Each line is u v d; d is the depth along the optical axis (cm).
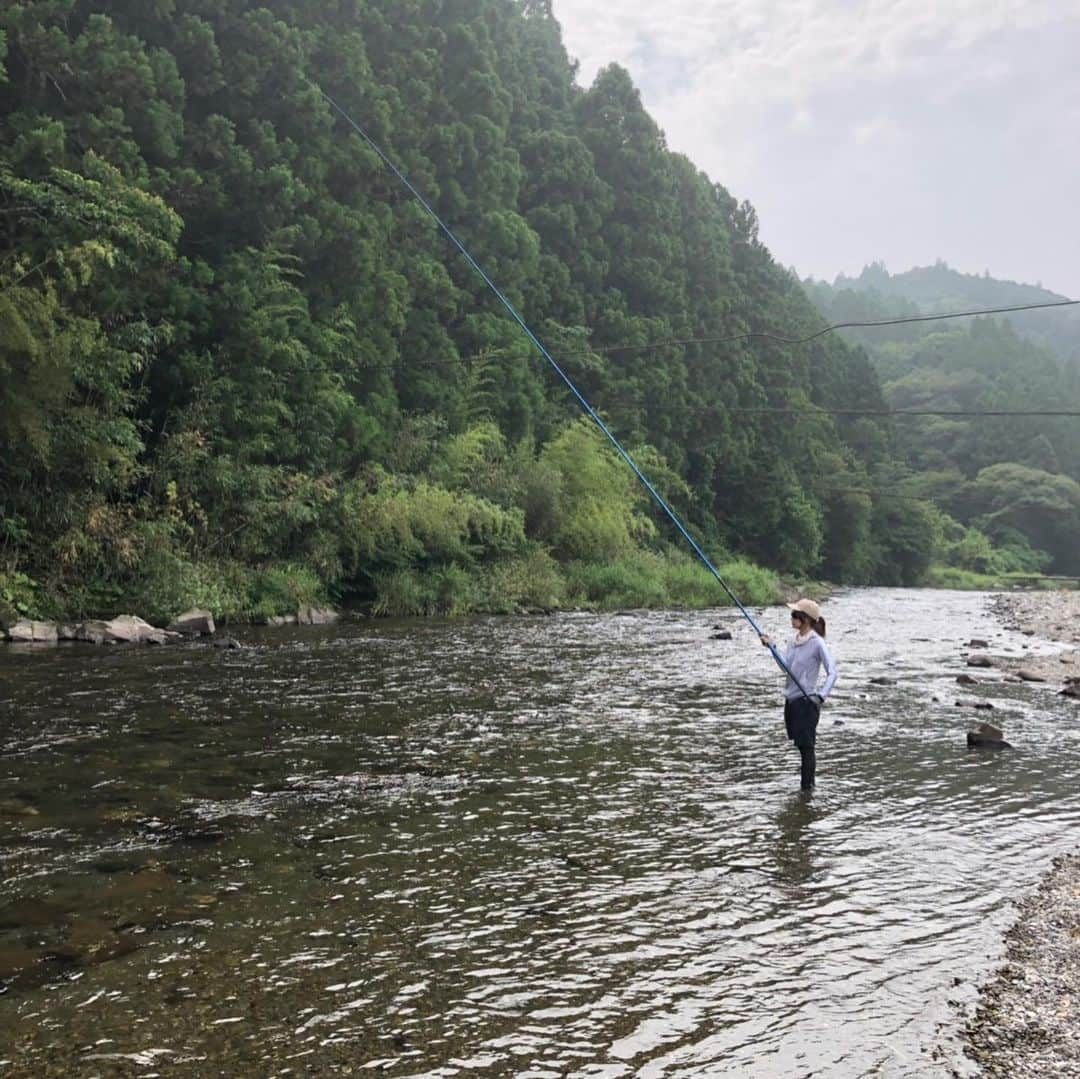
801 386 6519
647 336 4644
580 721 896
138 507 1789
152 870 480
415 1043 322
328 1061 309
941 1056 319
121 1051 312
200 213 2327
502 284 3647
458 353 3341
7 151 1753
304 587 1958
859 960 393
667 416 4547
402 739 794
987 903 461
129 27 2359
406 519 2258
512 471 2983
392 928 416
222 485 1944
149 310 1992
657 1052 319
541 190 4575
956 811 622
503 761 730
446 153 3481
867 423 7694
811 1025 338
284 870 484
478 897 454
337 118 2942
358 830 552
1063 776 723
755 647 1598
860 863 514
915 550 6981
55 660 1203
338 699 973
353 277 2716
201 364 2033
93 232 1678
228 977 367
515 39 4831
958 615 2772
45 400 1556
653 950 399
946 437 11238
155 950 389
